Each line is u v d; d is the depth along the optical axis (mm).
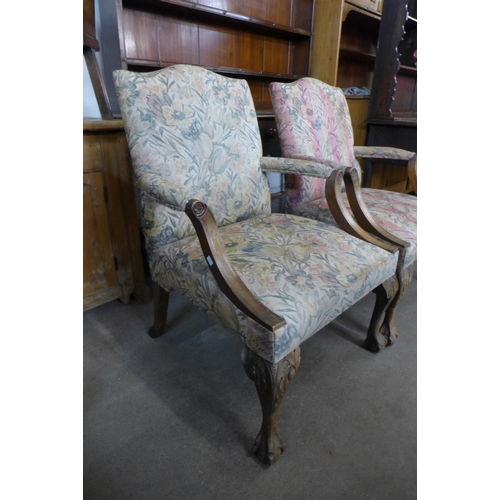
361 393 1023
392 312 1179
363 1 2223
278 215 1136
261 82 2096
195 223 714
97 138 1149
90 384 1041
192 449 848
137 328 1301
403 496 753
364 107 2152
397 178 2539
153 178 818
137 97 888
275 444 808
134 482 772
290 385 1048
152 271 997
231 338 1261
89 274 1265
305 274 778
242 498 745
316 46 2133
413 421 935
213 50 1796
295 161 1103
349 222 1005
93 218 1219
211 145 1005
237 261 796
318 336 1277
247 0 1840
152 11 1521
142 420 925
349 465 816
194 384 1050
